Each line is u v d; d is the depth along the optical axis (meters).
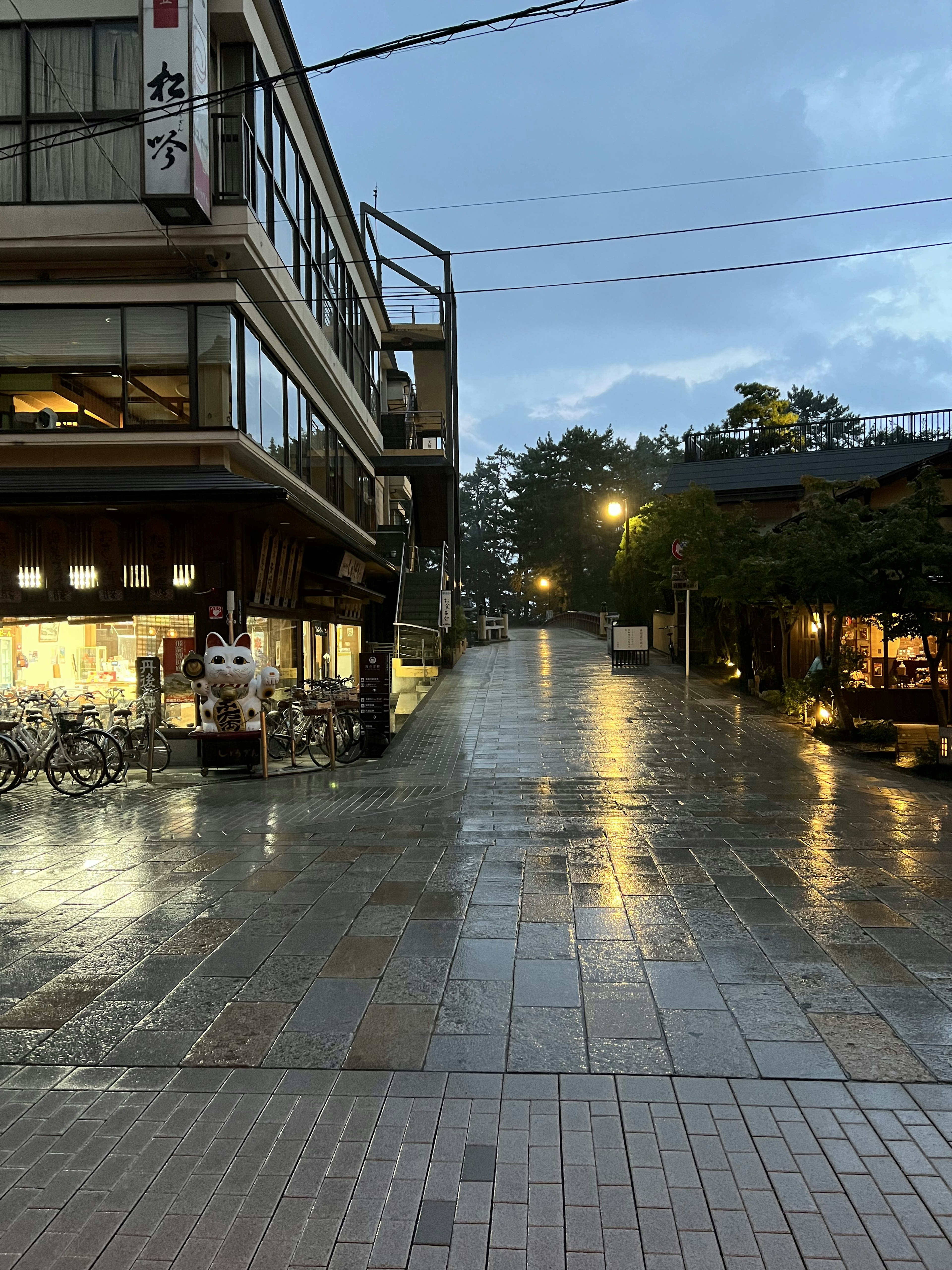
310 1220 3.02
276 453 15.02
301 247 16.20
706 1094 3.81
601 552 63.38
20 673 13.64
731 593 18.58
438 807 10.11
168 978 5.13
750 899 6.45
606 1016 4.55
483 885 6.89
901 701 17.48
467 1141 3.48
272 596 14.77
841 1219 3.00
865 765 12.72
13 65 12.22
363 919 6.11
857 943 5.54
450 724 16.75
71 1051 4.28
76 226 12.21
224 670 12.08
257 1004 4.76
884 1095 3.79
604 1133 3.52
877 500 18.05
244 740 12.30
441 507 33.88
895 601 12.88
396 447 28.98
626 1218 3.01
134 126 11.14
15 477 12.07
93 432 12.37
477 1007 4.68
